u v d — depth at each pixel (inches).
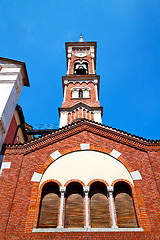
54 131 685.3
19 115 856.9
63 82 1347.2
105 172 586.2
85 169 592.7
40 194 549.0
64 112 1115.9
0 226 485.4
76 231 482.6
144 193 540.7
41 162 608.4
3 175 574.6
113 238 469.1
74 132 684.7
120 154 623.8
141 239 466.9
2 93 700.7
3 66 805.2
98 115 1095.6
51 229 486.3
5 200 527.2
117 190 571.8
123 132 674.8
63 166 600.4
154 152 621.6
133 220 519.8
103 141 660.1
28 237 472.4
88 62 1502.2
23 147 639.8
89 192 559.8
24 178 572.1
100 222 520.4
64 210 531.8
